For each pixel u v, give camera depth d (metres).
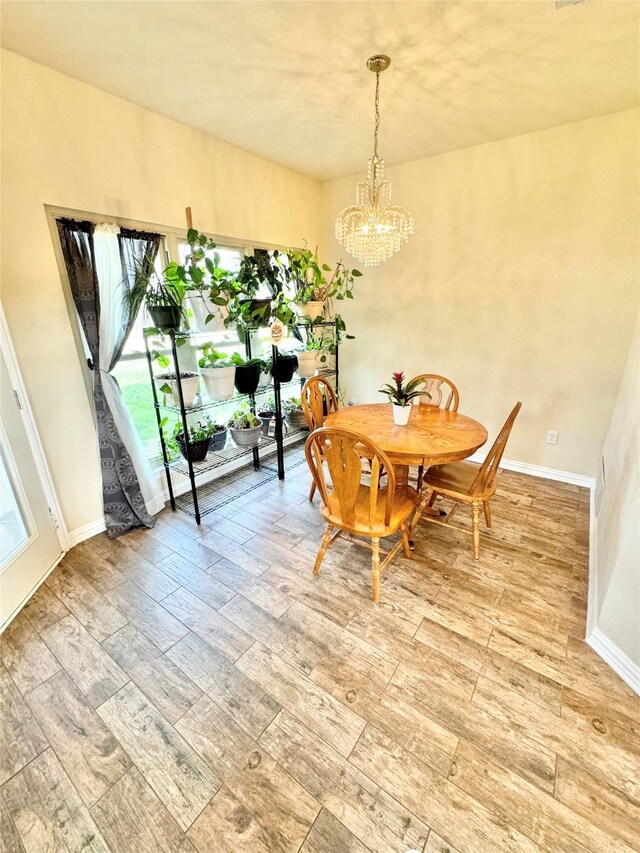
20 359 1.93
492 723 1.31
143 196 2.32
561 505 2.74
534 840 1.03
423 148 2.93
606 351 2.77
